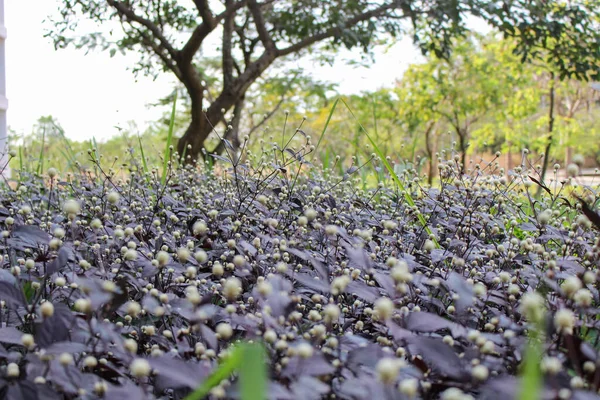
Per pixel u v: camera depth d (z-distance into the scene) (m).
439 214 2.66
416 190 3.22
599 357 1.00
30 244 1.84
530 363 0.66
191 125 8.36
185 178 3.64
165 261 1.36
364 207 2.86
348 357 1.09
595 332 1.47
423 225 2.28
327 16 9.07
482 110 19.09
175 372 0.92
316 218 2.33
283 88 11.99
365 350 1.09
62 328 1.09
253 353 0.64
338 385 1.11
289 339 1.23
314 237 2.17
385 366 0.81
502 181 2.64
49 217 2.49
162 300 1.30
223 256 1.83
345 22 8.48
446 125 21.33
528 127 18.77
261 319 1.27
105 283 1.11
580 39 8.29
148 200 2.87
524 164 2.82
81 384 1.02
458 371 0.99
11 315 1.49
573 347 1.00
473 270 1.78
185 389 1.20
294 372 0.96
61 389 1.06
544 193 2.94
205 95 11.08
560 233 2.12
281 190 2.68
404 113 17.55
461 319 1.41
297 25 9.21
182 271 1.67
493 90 17.70
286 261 1.89
